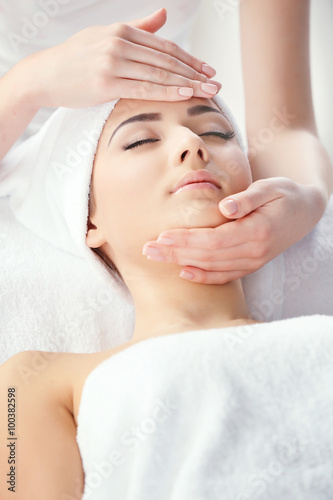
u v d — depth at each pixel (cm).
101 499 87
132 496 84
